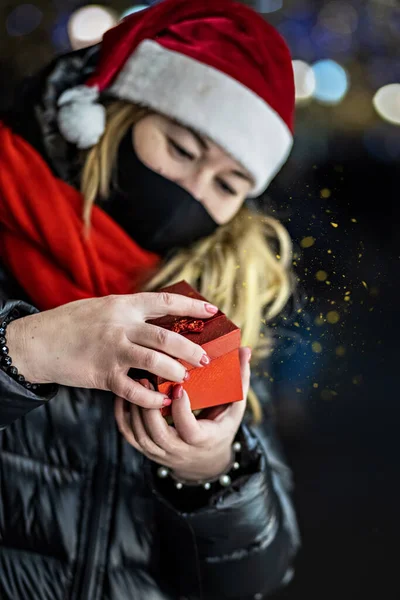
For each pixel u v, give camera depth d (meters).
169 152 1.01
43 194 0.99
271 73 1.00
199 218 1.03
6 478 0.92
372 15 2.98
